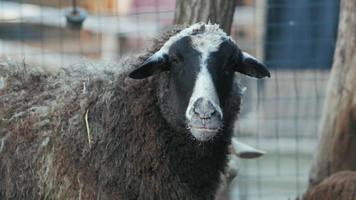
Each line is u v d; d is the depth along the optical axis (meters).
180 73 10.46
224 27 13.74
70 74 11.56
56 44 25.28
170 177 10.86
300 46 22.52
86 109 10.94
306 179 20.67
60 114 11.00
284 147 21.94
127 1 27.69
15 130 11.05
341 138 14.86
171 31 11.21
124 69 11.09
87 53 25.08
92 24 25.00
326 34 22.28
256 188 20.70
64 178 10.78
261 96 22.11
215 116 10.02
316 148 15.32
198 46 10.48
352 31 14.51
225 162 11.38
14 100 11.34
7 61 11.86
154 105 10.80
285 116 22.25
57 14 23.70
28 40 24.91
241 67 10.89
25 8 26.02
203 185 11.14
